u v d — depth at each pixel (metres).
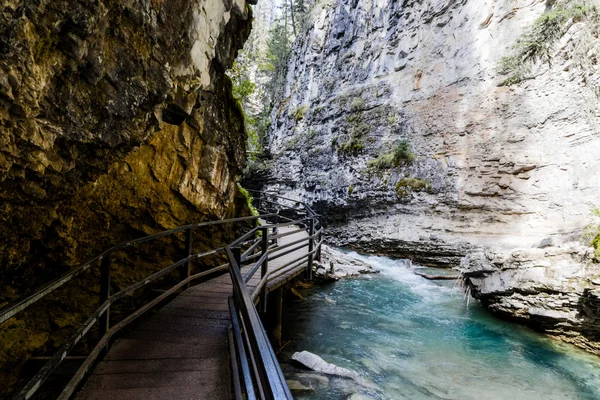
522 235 10.56
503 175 11.56
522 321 6.87
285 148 23.36
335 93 21.06
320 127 21.12
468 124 13.14
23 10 1.57
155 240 5.26
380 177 15.65
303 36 26.67
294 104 25.05
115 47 2.36
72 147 2.44
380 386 4.82
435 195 13.45
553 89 10.83
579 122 10.02
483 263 7.86
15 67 1.64
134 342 3.32
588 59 9.89
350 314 7.67
